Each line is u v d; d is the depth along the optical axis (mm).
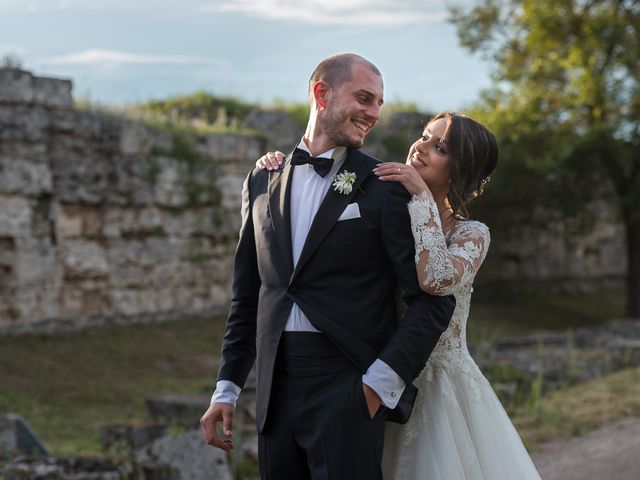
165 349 20641
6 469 6098
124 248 22234
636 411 8641
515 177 27844
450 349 3775
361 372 3316
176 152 23484
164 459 6625
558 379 11156
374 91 3406
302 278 3383
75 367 18328
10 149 19688
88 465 6324
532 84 28422
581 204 27547
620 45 27516
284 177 3527
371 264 3371
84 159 21281
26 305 19891
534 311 29891
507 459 3803
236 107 30672
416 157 3793
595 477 6602
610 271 35312
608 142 26031
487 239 3703
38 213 20328
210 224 24406
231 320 3764
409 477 3697
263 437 3479
